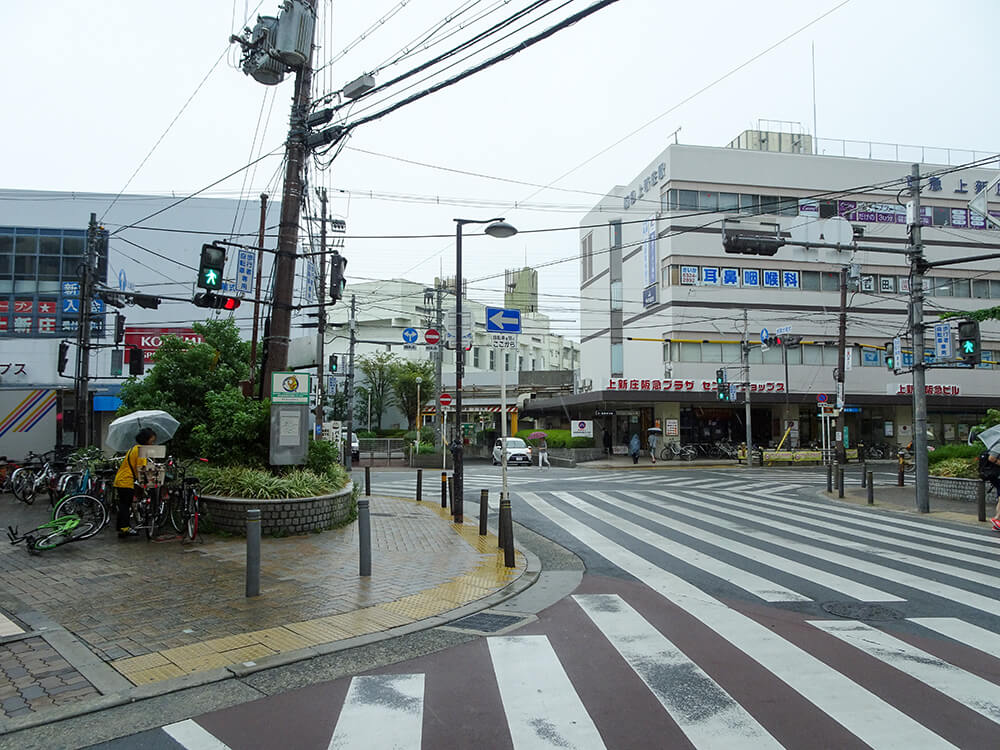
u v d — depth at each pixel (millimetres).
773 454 32969
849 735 3924
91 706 4355
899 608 6785
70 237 28156
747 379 32438
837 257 15789
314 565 8609
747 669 5043
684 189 35812
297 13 12109
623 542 10891
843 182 37125
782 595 7352
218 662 5160
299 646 5531
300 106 12305
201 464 11641
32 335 27422
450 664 5207
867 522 13516
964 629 6047
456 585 7730
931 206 38562
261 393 12609
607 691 4633
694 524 12992
